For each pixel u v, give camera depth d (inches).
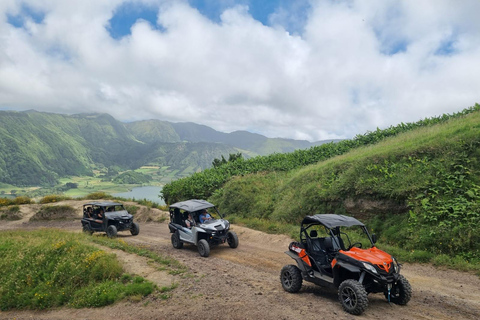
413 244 461.4
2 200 1400.1
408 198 533.3
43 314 382.6
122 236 755.4
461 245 414.9
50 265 478.3
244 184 1017.5
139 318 298.5
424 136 783.7
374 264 259.6
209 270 427.5
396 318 246.2
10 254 541.3
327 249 316.2
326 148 1268.5
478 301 284.4
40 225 1107.3
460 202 477.1
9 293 437.4
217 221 560.7
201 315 281.3
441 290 315.9
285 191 862.5
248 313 271.6
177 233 581.0
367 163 684.7
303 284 348.8
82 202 1323.8
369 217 585.6
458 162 556.7
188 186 1253.7
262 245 572.7
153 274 414.9
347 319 243.4
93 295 373.7
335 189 673.6
